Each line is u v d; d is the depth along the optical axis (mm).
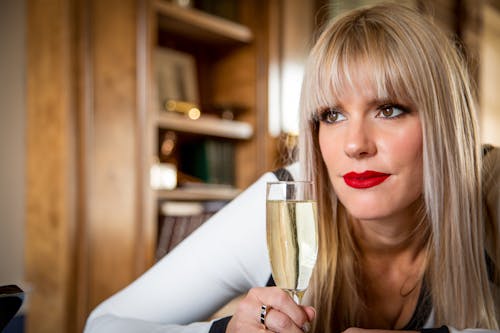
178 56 2699
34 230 2006
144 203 2162
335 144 894
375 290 1066
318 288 1017
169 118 2330
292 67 2967
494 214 1043
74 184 1935
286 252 799
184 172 2744
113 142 2059
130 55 2129
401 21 888
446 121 898
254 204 1107
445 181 917
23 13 2051
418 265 1031
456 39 1199
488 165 1066
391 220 964
